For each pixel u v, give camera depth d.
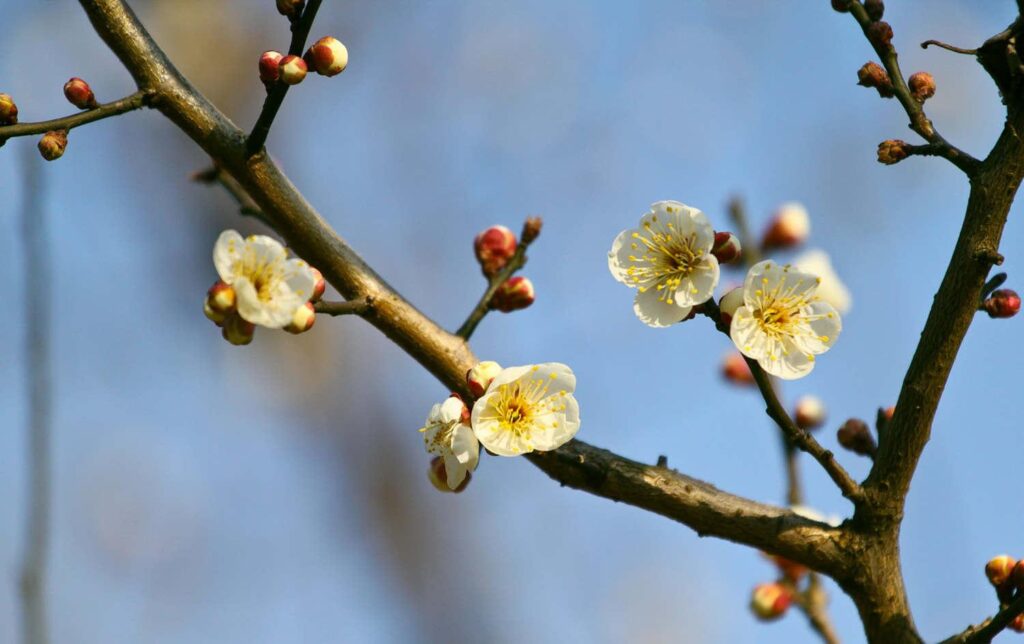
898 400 0.79
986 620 0.80
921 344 0.79
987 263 0.79
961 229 0.79
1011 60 0.79
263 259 0.78
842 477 0.80
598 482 0.80
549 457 0.80
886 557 0.80
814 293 0.79
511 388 0.80
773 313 0.79
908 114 0.80
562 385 0.80
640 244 0.80
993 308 0.80
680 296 0.79
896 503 0.80
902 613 0.80
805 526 0.80
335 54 0.80
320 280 0.80
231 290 0.78
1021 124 0.79
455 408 0.79
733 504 0.80
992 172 0.79
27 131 0.79
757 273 0.79
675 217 0.80
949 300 0.79
